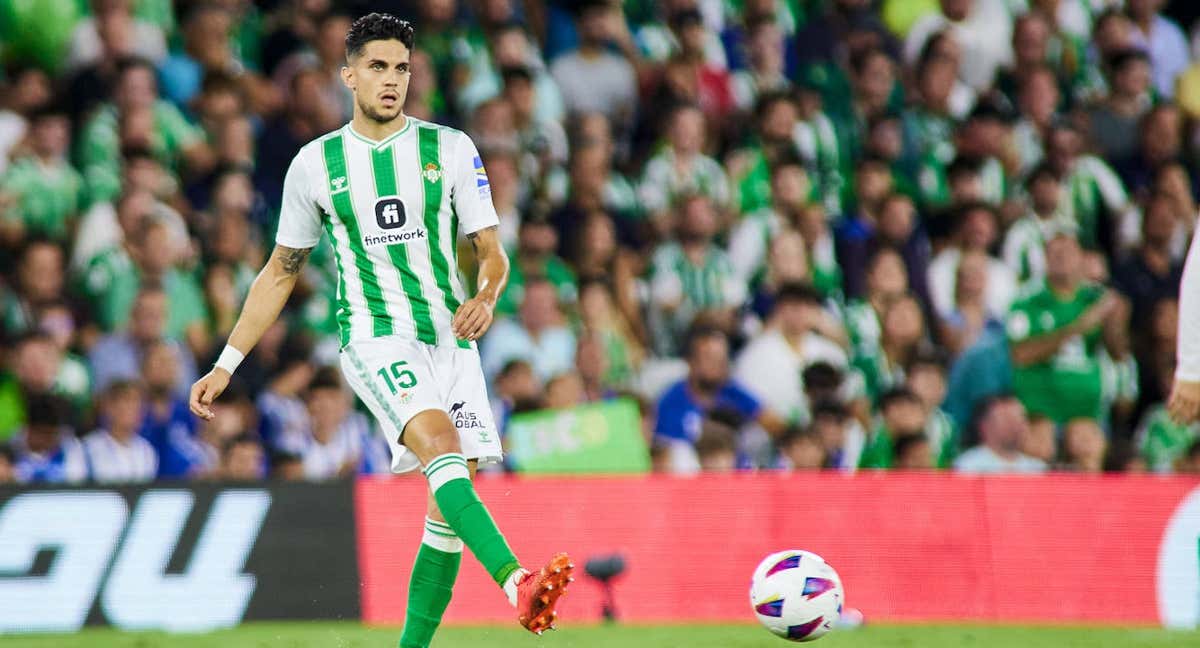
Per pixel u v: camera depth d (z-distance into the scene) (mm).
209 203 34938
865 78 40438
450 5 38781
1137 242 39625
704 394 32969
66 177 34250
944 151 40344
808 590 17562
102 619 23219
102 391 30703
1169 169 39938
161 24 37312
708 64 40531
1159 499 25938
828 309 35906
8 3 36125
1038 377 35656
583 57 39312
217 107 35500
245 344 16078
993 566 25625
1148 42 44469
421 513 24703
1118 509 25875
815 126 39219
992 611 25422
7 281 33062
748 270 36594
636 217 37312
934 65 40594
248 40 38062
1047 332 35688
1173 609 25469
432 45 38375
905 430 32188
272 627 23484
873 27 41719
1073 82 43000
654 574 25188
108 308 32719
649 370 34500
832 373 32406
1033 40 42156
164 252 32812
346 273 15828
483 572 24500
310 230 16047
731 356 34688
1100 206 39875
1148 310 37875
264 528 24219
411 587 16359
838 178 39250
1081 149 40812
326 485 24672
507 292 34562
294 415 31469
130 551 23594
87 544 23469
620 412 31000
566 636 22609
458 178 15805
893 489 25938
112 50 36219
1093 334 35844
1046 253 36094
